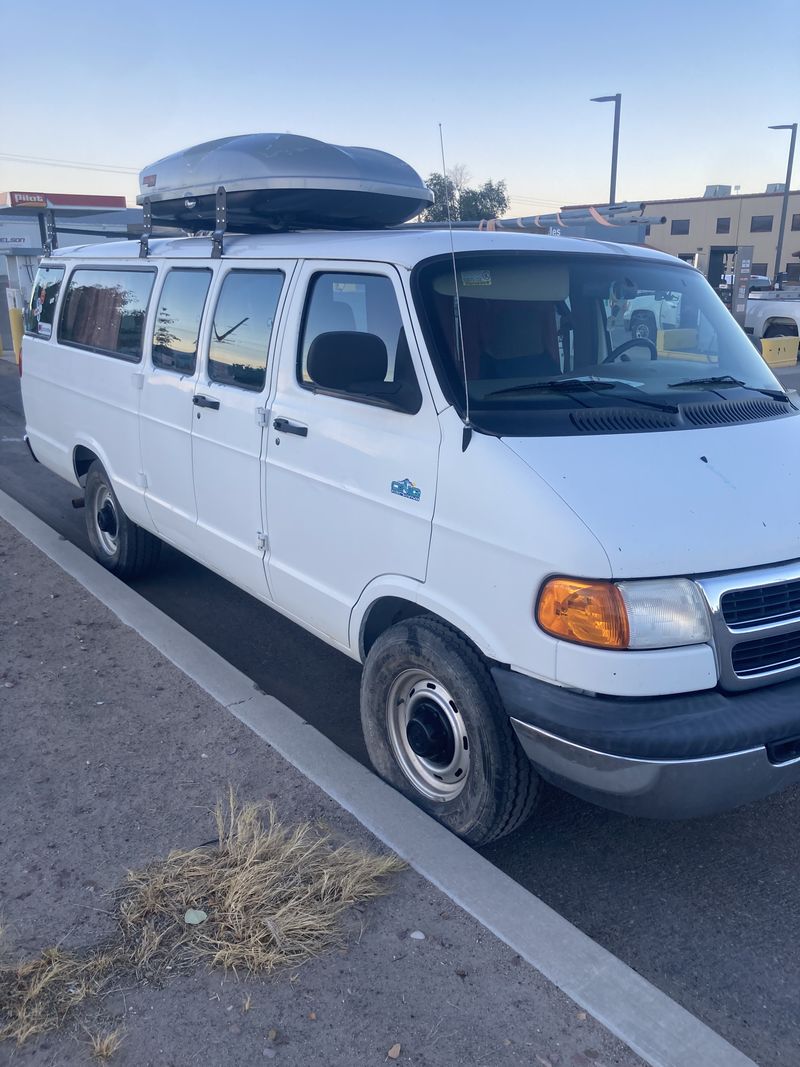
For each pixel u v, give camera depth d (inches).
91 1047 100.2
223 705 174.2
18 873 127.2
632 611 116.8
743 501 128.1
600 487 124.1
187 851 130.7
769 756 119.3
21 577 241.8
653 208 2331.4
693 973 121.2
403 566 143.3
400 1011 105.8
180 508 209.9
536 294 154.6
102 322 244.4
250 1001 106.3
